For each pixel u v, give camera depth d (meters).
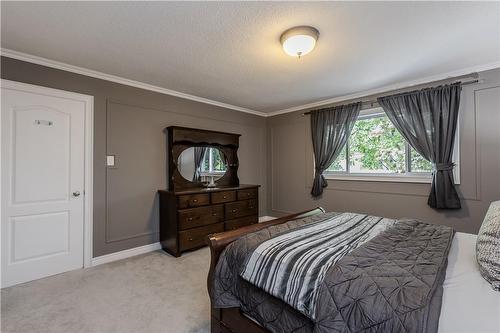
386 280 1.02
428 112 2.90
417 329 0.80
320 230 1.78
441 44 2.15
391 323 0.85
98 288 2.26
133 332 1.67
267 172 4.88
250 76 2.90
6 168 2.30
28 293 2.17
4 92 2.29
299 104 4.19
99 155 2.86
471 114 2.70
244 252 1.44
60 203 2.60
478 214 2.66
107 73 2.82
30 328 1.69
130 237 3.11
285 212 4.59
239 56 2.38
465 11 1.70
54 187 2.56
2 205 2.28
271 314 1.24
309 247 1.40
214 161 3.97
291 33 1.90
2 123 2.28
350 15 1.74
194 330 1.69
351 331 0.92
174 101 3.55
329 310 0.98
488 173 2.61
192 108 3.77
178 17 1.76
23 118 2.38
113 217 2.97
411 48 2.22
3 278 2.28
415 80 3.02
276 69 2.69
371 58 2.42
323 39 2.06
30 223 2.42
